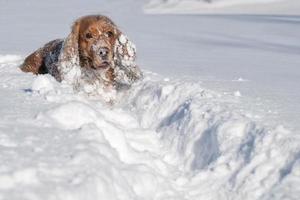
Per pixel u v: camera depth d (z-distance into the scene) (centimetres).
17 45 1883
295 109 839
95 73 1031
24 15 3931
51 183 489
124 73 1042
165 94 895
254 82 1187
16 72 1147
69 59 1027
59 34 2452
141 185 580
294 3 4988
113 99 1020
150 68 1383
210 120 731
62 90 909
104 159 562
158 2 5241
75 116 691
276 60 1755
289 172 573
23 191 464
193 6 5134
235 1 5141
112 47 1041
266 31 2936
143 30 2995
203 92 862
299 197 531
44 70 1179
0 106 761
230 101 843
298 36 2667
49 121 679
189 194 611
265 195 562
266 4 5009
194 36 2683
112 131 671
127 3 5325
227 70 1429
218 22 3594
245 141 653
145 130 797
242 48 2162
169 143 770
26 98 831
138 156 663
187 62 1606
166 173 662
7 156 534
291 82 1232
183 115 798
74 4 5159
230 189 599
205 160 689
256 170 594
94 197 494
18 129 633
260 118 728
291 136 626
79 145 583
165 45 2219
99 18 1048
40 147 573
